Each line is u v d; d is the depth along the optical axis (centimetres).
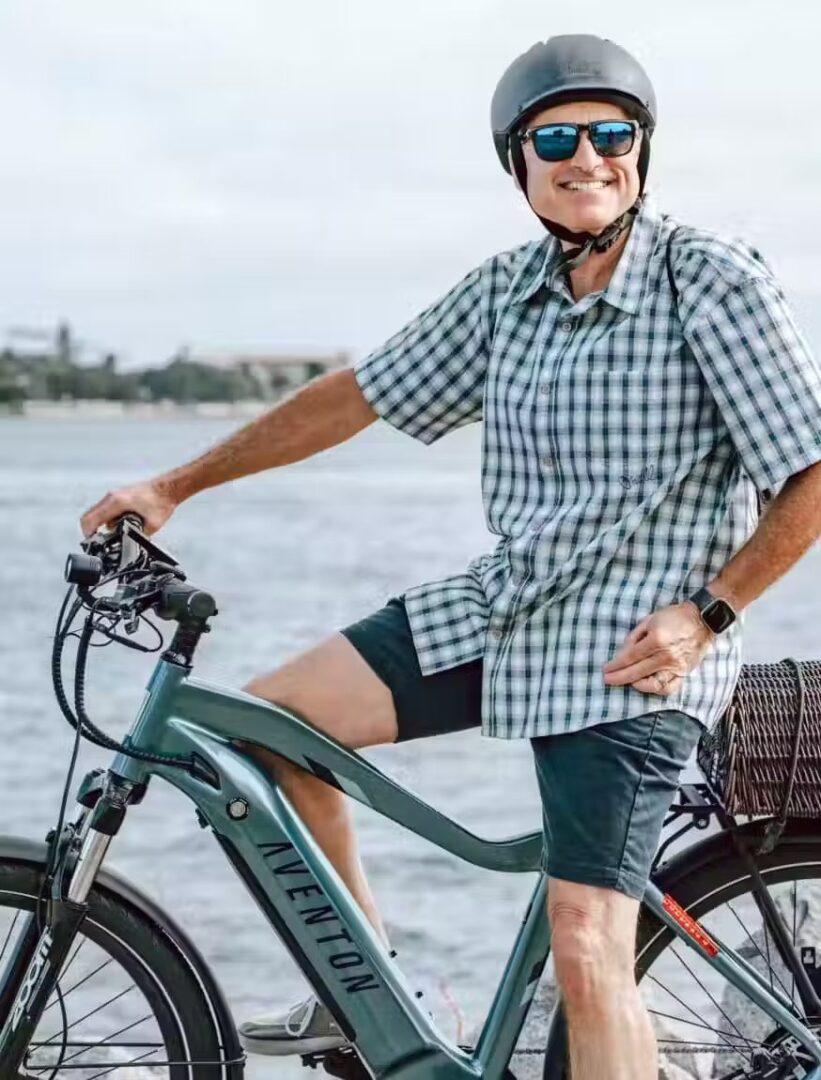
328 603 1758
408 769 370
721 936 310
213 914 509
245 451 288
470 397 284
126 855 592
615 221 258
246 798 263
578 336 259
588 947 249
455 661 269
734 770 265
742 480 259
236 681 1069
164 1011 275
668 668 248
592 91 254
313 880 265
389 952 271
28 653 1320
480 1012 397
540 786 260
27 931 269
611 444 255
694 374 253
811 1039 276
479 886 537
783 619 1585
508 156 271
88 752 832
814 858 282
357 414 288
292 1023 281
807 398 247
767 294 248
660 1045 300
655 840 255
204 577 2098
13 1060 263
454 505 3647
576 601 257
